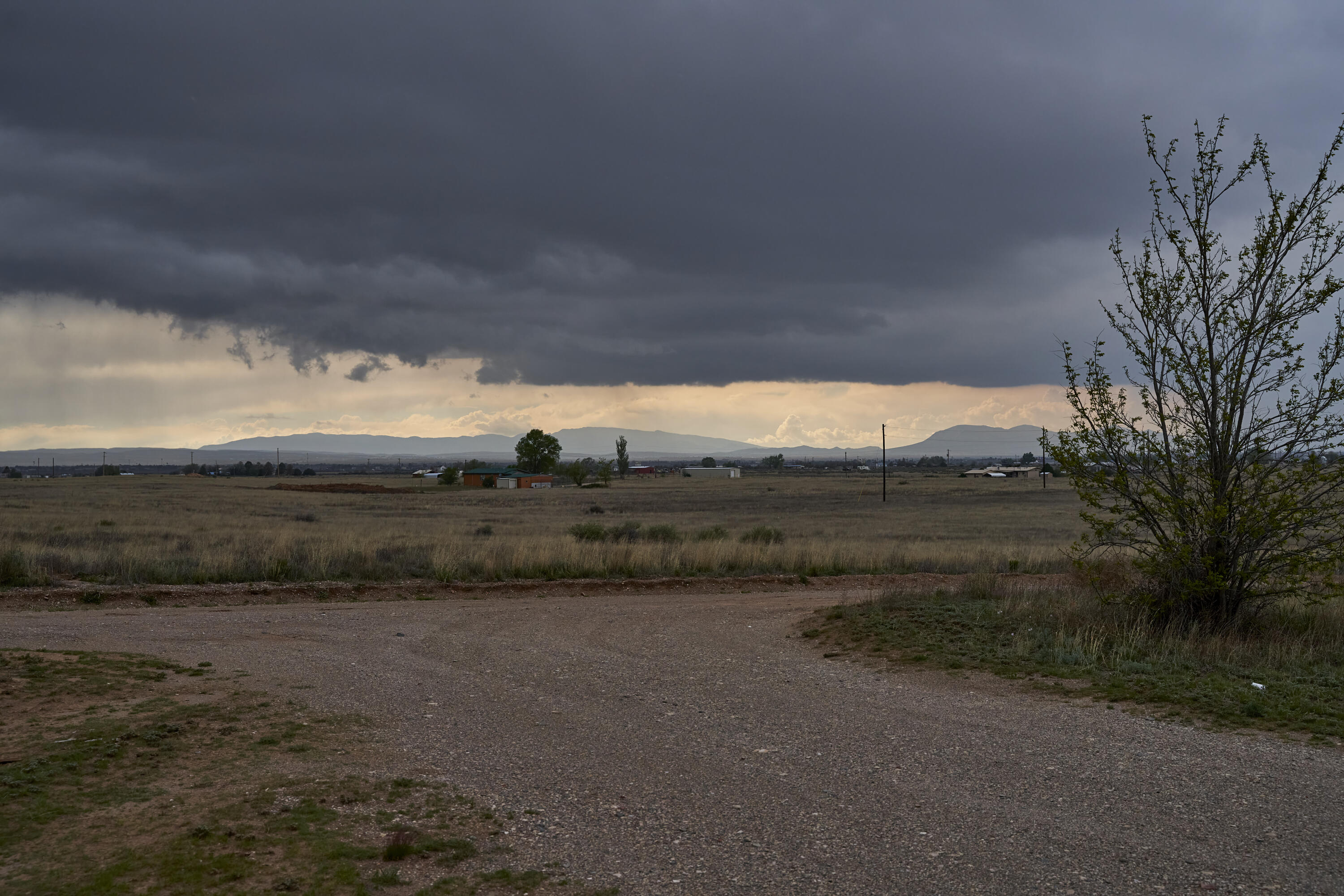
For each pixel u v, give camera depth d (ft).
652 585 69.82
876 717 28.96
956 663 36.42
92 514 161.17
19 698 28.07
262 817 19.03
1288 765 22.40
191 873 15.98
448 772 23.15
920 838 18.42
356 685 33.47
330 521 164.55
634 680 35.40
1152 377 42.19
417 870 16.69
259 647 41.09
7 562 60.39
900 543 115.44
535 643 44.14
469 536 122.83
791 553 83.66
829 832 18.85
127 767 22.06
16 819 18.26
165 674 33.12
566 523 164.04
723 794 21.52
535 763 24.12
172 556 73.36
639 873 16.79
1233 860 16.90
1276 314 39.99
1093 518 43.60
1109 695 30.30
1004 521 183.62
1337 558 37.50
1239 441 40.14
